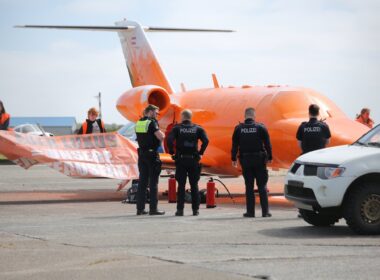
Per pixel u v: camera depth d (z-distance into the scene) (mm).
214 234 13758
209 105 24750
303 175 14477
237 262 10594
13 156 21688
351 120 21625
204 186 30375
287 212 18359
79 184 31391
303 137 17484
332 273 9797
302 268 10125
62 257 11055
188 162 17328
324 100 22484
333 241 12852
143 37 29422
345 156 14156
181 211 17359
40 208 19641
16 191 27141
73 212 18422
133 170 22688
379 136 15023
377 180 13992
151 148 17609
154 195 17609
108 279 9445
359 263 10523
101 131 24062
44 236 13477
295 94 22281
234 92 24406
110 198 23719
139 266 10297
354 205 13750
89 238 13188
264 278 9469
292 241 12828
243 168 17078
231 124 23469
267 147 17094
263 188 17109
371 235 13727
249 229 14555
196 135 17391
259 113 22453
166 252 11555
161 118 26219
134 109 24938
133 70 29891
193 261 10688
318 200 13992
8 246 12188
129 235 13602
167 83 28562
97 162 22375
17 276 9641
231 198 22609
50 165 21703
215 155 24156
